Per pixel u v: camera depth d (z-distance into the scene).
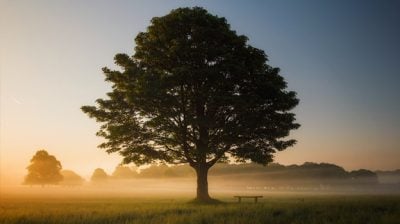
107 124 34.53
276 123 33.88
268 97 33.19
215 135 33.28
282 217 18.45
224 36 32.53
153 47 33.59
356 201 32.12
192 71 30.19
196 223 16.59
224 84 31.84
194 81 31.64
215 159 34.78
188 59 32.34
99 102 34.19
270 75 33.97
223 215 19.50
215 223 16.38
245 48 33.75
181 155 34.53
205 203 31.61
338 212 20.31
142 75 32.19
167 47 33.19
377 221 16.36
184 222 16.83
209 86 31.97
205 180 34.53
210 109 33.06
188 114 32.16
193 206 26.66
